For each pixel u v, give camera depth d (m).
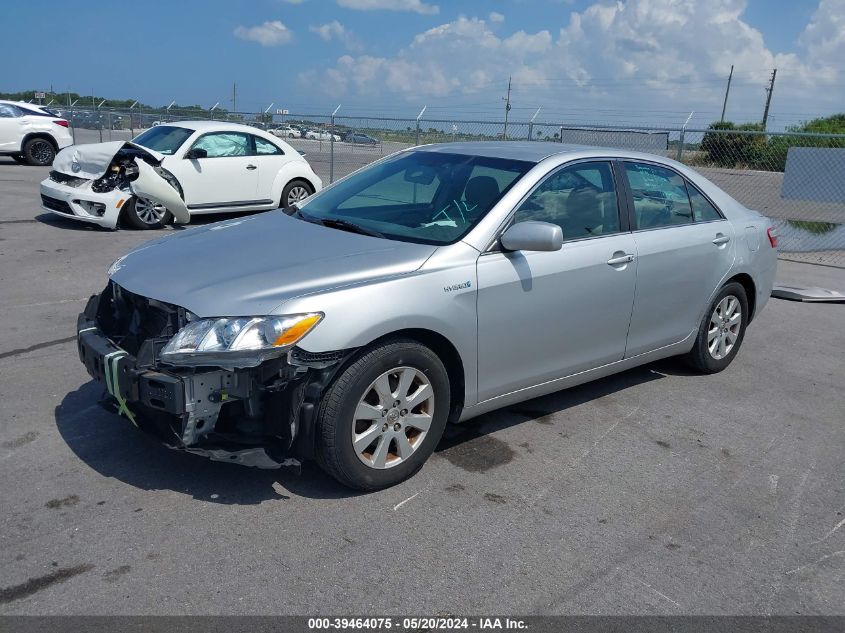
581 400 5.25
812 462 4.46
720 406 5.25
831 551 3.53
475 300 3.96
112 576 3.05
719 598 3.14
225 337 3.32
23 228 10.77
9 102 19.88
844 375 6.04
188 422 3.38
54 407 4.63
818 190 11.05
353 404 3.58
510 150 4.80
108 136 24.86
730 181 14.30
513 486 3.97
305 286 3.55
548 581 3.18
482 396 4.19
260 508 3.61
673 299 5.21
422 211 4.41
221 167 11.94
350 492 3.80
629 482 4.09
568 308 4.45
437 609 2.96
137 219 11.00
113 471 3.89
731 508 3.87
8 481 3.75
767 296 6.18
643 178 5.10
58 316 6.55
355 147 17.11
